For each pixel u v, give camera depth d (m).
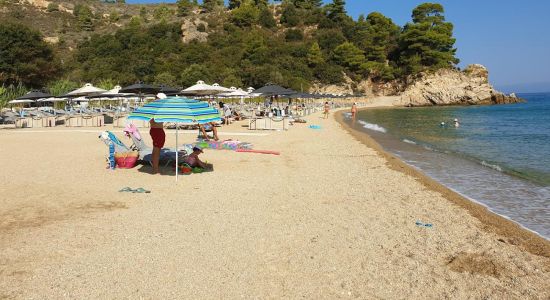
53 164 11.68
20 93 43.22
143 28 93.69
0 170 10.75
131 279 4.71
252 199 8.32
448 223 7.30
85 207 7.52
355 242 6.12
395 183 10.43
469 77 88.56
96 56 80.69
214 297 4.37
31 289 4.41
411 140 21.88
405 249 5.93
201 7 132.25
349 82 90.31
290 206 7.93
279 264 5.25
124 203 7.84
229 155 13.83
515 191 10.16
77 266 5.02
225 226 6.63
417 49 96.00
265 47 83.44
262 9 105.81
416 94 83.25
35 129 23.33
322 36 97.00
